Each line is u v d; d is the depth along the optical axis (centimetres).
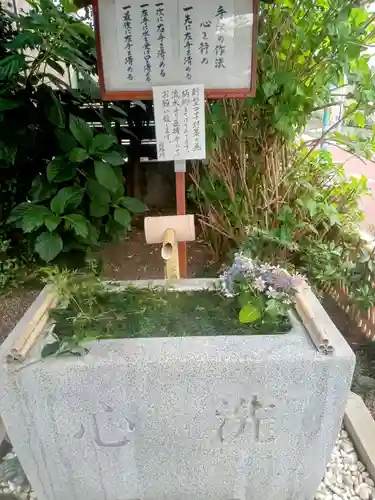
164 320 139
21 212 240
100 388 117
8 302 253
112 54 164
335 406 122
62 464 129
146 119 388
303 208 252
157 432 124
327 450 129
